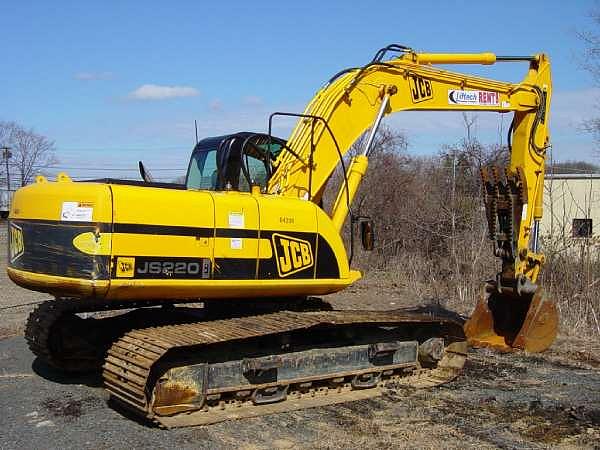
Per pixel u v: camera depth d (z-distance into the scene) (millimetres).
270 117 7504
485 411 6543
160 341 5812
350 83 8219
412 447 5492
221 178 7387
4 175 51562
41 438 5582
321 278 7219
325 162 7969
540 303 8781
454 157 17750
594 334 10625
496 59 9180
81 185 6066
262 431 5859
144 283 6004
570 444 5625
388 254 19125
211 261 6398
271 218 6824
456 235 16000
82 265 5848
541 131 9438
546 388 7480
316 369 7004
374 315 7262
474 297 13914
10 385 7312
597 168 22656
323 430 5918
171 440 5566
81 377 7746
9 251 6805
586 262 12094
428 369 8109
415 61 8844
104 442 5492
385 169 20812
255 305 7426
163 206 6160
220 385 6320
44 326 7520
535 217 9367
